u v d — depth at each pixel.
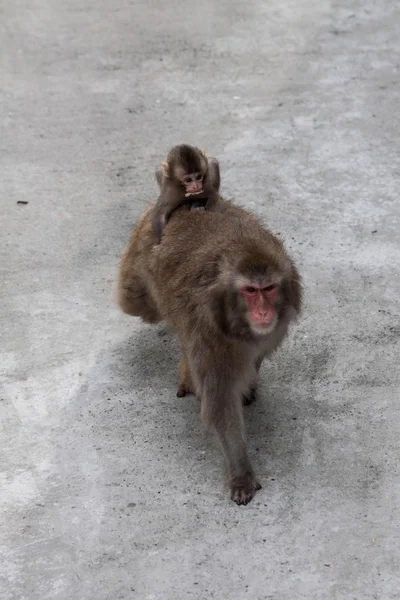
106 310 7.70
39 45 12.35
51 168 9.77
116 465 6.13
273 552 5.42
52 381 6.93
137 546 5.52
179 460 6.15
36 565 5.43
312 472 5.98
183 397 6.71
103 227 8.80
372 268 8.00
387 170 9.45
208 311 5.73
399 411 6.44
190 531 5.60
